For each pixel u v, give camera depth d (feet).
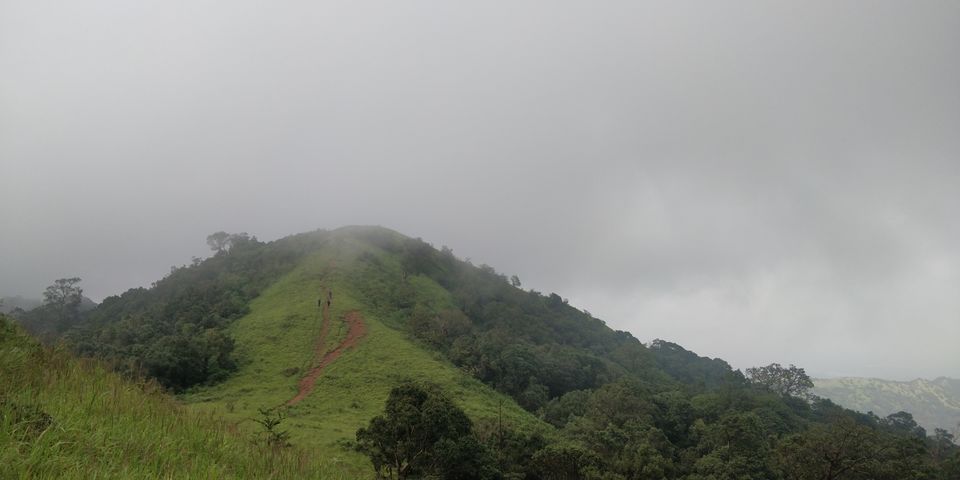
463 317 360.48
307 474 37.81
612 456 190.08
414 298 378.53
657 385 388.16
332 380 234.58
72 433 28.12
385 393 223.10
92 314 408.46
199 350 235.61
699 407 305.32
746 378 437.17
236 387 223.71
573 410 262.06
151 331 279.08
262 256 429.79
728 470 189.98
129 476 25.53
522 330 405.39
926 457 216.13
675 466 209.56
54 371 38.17
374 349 272.10
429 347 298.35
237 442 39.09
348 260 416.87
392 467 128.88
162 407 40.70
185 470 28.84
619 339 516.73
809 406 408.26
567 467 164.25
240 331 295.28
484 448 139.95
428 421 132.16
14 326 43.37
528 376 294.46
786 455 200.23
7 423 25.29
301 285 367.04
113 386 40.01
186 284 396.16
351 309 322.75
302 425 166.71
